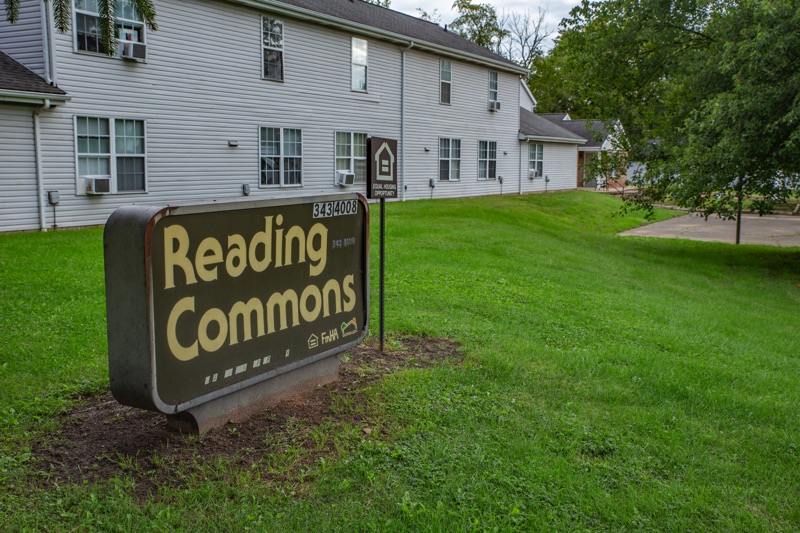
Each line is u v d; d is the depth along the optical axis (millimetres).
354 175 22094
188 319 3922
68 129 14531
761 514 3885
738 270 17844
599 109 22281
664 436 4875
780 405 5918
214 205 4035
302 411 4777
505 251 14422
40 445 4086
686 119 17812
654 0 19438
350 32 21734
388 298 9031
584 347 7539
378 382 5520
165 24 16250
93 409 4738
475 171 29703
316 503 3555
